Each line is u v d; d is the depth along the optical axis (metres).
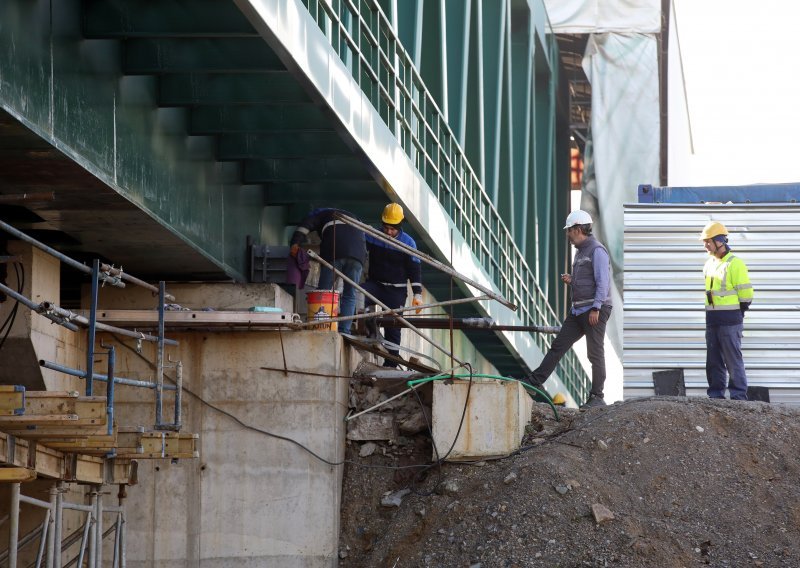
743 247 39.22
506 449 26.81
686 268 39.25
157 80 26.55
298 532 26.33
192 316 26.02
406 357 40.38
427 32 44.16
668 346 38.84
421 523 25.50
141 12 23.08
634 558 22.97
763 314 38.72
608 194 73.31
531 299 61.78
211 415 26.92
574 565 23.05
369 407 27.92
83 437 19.47
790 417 27.47
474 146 50.22
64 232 26.86
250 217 33.16
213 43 24.83
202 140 29.41
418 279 32.44
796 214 39.22
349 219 29.11
